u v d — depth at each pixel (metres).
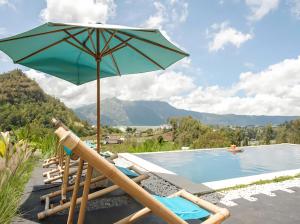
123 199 3.88
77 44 4.56
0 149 4.07
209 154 11.86
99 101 4.34
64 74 5.48
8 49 4.22
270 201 3.99
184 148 12.73
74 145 1.49
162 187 4.80
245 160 10.91
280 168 9.59
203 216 2.31
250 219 3.30
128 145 11.69
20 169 4.95
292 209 3.66
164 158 10.42
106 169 1.56
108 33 4.35
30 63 4.82
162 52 4.51
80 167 2.20
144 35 3.72
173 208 2.35
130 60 5.15
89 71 5.61
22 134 8.75
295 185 4.88
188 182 5.05
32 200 3.90
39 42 4.12
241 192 4.45
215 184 4.92
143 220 3.17
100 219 3.18
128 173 3.71
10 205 3.10
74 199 2.21
